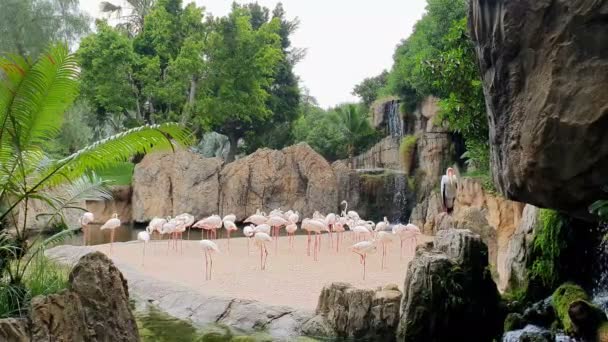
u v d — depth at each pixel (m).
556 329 6.38
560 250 7.38
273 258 13.25
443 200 15.05
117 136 5.79
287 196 23.64
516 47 4.72
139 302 9.12
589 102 4.15
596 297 6.82
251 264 12.33
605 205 4.06
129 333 5.53
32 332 4.62
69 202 6.36
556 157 4.42
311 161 23.92
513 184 4.92
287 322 7.62
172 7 29.97
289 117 35.47
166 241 16.27
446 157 20.86
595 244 7.16
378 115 29.22
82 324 5.03
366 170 24.48
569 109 4.27
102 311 5.29
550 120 4.38
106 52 26.48
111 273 5.57
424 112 22.62
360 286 9.89
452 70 10.78
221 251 14.39
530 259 7.81
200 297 8.68
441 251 7.75
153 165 22.52
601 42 4.13
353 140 30.41
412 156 22.77
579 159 4.29
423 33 21.09
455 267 7.18
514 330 6.71
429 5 20.14
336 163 24.56
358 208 23.64
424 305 6.94
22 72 5.22
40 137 6.08
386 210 23.20
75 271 5.37
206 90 28.94
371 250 10.67
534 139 4.52
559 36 4.34
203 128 29.39
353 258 13.23
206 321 7.97
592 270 7.20
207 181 22.78
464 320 7.07
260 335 7.32
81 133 23.03
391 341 7.07
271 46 31.70
